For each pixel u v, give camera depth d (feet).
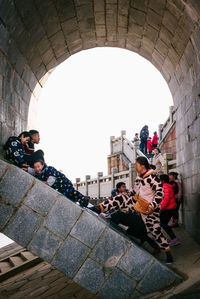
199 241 24.25
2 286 29.96
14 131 26.18
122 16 30.48
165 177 26.78
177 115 34.68
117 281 18.17
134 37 34.22
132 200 21.02
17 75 26.58
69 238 18.25
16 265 34.55
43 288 26.18
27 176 18.38
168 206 25.64
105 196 68.03
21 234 18.20
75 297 22.07
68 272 18.19
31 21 24.73
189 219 28.68
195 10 19.79
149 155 62.95
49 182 20.85
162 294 16.97
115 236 18.37
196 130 24.48
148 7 26.32
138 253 18.26
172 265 20.54
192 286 15.89
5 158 20.29
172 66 31.99
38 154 22.95
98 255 18.25
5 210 18.25
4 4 19.27
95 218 18.47
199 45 21.94
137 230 22.44
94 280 18.17
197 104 23.84
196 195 25.17
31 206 18.31
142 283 18.10
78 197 21.15
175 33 26.03
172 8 23.24
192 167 26.61
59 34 31.24
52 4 25.55
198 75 23.18
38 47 29.55
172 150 48.39
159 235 20.04
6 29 21.17
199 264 19.61
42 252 18.17
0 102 21.44
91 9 29.14
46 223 18.29
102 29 33.91
